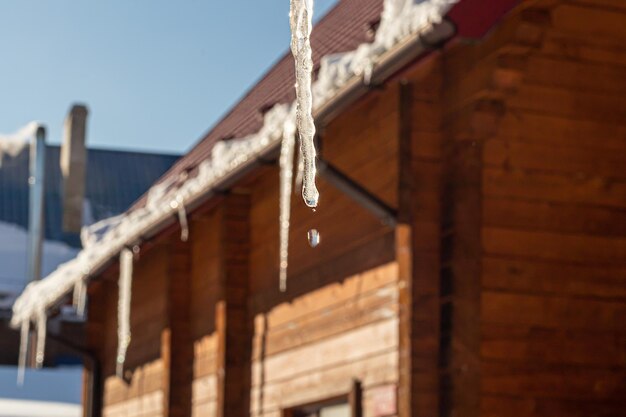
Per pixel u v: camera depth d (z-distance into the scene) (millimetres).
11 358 26969
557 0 7020
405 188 7523
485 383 7191
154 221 11641
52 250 30750
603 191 7625
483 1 6707
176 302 12328
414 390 7305
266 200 10383
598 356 7477
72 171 29047
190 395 12055
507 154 7410
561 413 7340
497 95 7195
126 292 12648
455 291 7285
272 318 10062
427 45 6855
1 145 33594
